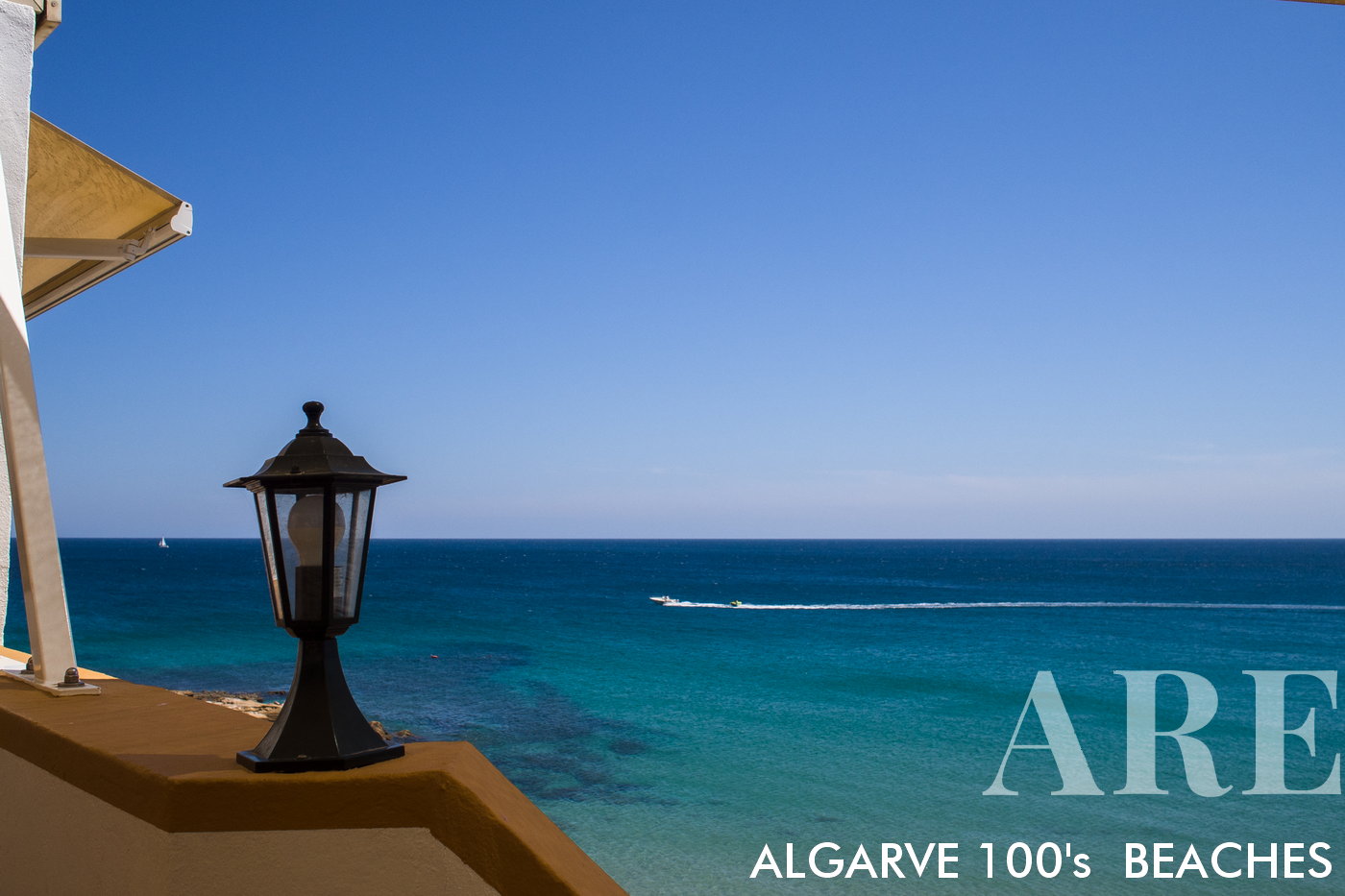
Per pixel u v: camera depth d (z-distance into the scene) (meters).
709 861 14.55
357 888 1.38
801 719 26.86
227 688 29.95
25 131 2.95
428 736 23.75
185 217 3.77
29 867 1.83
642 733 24.55
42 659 2.25
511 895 1.35
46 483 2.32
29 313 5.30
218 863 1.36
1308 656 44.38
